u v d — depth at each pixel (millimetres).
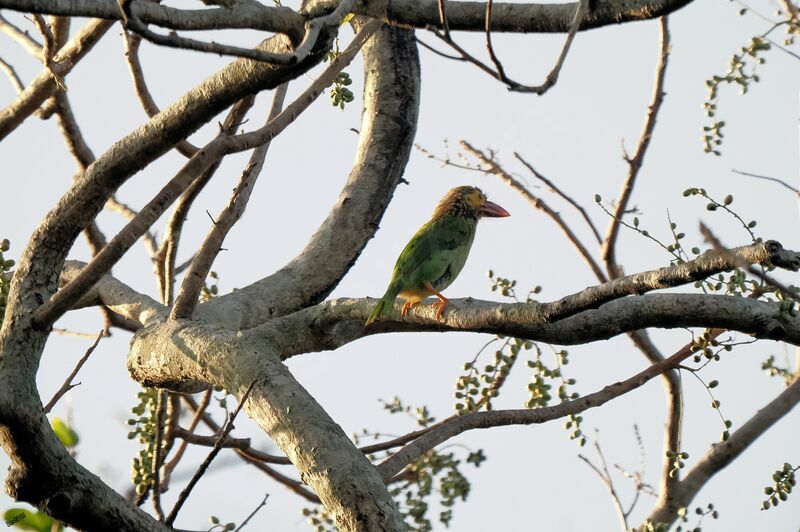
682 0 7711
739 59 11164
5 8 6430
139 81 11469
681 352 10164
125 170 8422
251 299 11234
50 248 8523
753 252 6898
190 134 8367
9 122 12492
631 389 10023
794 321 8492
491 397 10930
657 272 7410
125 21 6227
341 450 7805
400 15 8445
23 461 8016
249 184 10008
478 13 8344
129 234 7977
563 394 10570
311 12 7781
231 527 9875
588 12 8008
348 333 10055
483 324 9008
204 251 9773
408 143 12555
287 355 9953
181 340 9312
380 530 7422
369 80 12719
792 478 9297
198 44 6504
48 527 10016
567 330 8891
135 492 10992
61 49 12508
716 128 11164
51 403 8211
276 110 10680
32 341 8234
